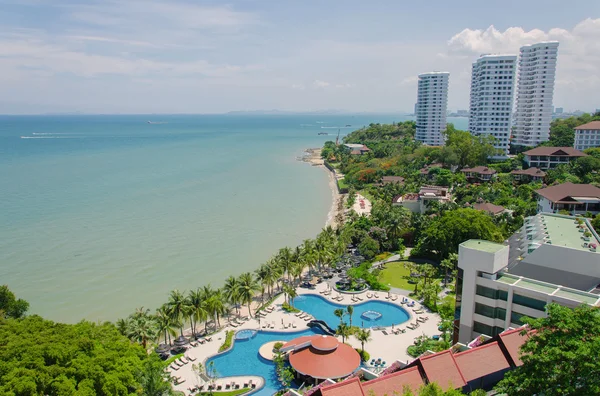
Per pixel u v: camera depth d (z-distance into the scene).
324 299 90.06
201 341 73.75
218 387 60.56
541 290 51.78
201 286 95.25
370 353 68.50
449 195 161.75
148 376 48.22
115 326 63.97
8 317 69.19
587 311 34.03
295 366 61.81
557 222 84.44
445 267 97.69
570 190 126.94
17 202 165.00
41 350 44.34
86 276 99.12
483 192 152.00
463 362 42.88
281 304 88.50
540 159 188.62
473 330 57.56
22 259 107.81
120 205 164.50
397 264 108.44
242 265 108.19
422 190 146.88
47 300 87.44
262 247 122.25
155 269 104.38
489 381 43.72
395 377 40.62
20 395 38.66
